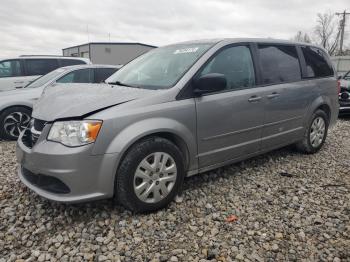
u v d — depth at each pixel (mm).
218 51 3939
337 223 3219
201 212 3426
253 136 4270
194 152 3635
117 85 3877
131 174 3139
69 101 3293
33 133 3312
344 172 4633
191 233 3051
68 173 2926
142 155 3178
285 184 4164
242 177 4359
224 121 3846
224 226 3168
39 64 10125
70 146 2945
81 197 2994
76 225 3166
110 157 3021
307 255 2748
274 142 4641
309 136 5250
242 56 4211
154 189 3314
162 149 3307
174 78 3639
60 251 2783
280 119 4605
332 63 5832
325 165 4910
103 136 2982
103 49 36094
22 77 9812
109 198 3463
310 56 5328
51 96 3652
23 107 6766
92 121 2967
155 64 4129
